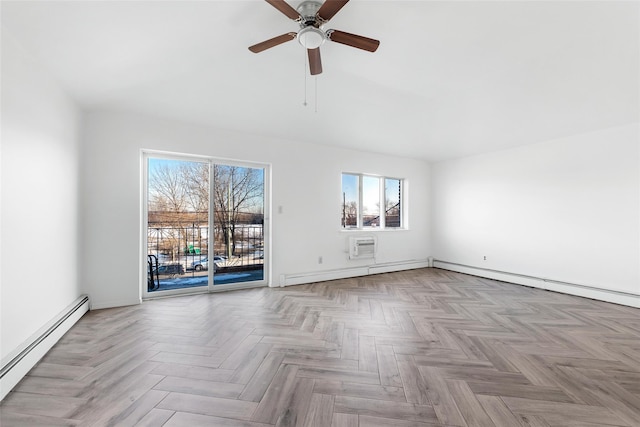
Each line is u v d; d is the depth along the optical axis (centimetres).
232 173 404
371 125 384
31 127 202
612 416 146
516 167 449
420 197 578
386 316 292
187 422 139
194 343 227
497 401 157
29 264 198
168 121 346
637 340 238
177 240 371
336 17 194
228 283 398
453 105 324
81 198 297
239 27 204
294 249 433
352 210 518
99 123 310
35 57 206
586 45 210
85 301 293
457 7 179
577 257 378
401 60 246
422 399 159
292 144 432
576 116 327
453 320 282
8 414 145
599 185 360
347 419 142
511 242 453
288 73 270
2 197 171
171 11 179
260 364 195
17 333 183
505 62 240
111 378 177
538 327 265
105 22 181
